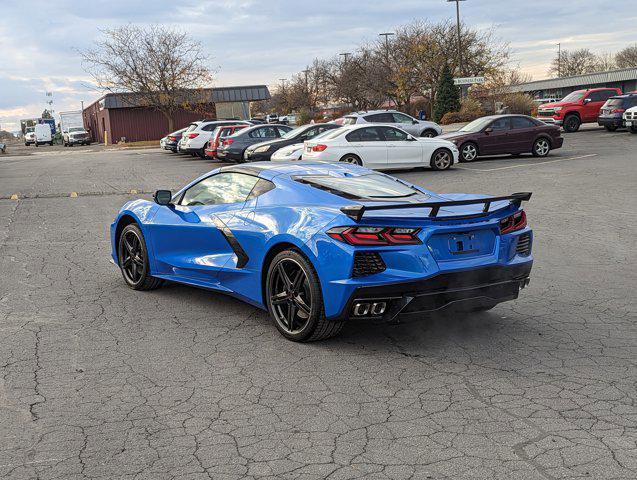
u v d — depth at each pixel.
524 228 5.18
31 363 4.66
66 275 7.50
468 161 21.52
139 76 51.31
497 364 4.54
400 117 26.86
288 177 5.54
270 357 4.73
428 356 4.72
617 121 30.45
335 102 70.12
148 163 28.08
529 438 3.41
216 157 25.81
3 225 11.33
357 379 4.29
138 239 6.60
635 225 10.07
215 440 3.45
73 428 3.62
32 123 114.94
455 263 4.71
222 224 5.62
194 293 6.62
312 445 3.38
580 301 6.18
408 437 3.45
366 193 5.26
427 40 48.19
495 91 47.16
